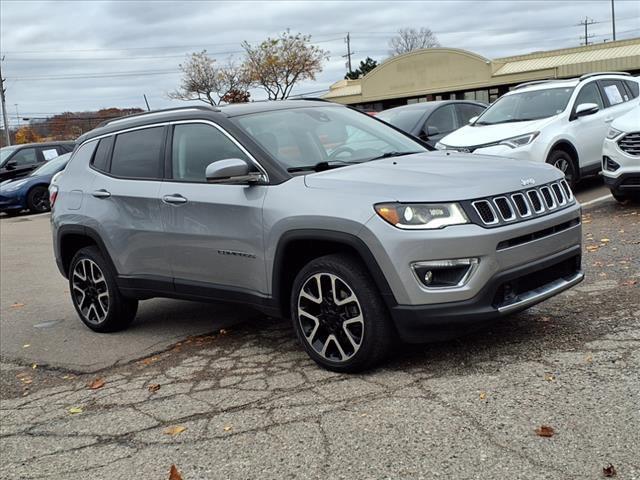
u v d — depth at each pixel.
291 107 5.67
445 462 3.29
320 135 5.41
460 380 4.19
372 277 4.30
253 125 5.26
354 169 4.80
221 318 6.44
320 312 4.60
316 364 4.81
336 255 4.49
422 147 5.76
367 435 3.66
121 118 6.47
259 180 4.89
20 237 14.40
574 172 10.54
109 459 3.83
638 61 37.31
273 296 4.85
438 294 4.11
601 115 10.98
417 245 4.10
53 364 5.74
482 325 4.24
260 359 5.12
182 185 5.42
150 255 5.70
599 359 4.26
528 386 3.99
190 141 5.49
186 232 5.34
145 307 7.22
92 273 6.38
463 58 43.53
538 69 40.41
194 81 48.75
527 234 4.34
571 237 4.71
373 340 4.33
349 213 4.30
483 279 4.13
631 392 3.77
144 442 3.98
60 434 4.28
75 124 44.94
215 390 4.62
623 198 9.69
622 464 3.10
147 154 5.85
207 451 3.75
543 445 3.33
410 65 45.91
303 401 4.21
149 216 5.64
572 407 3.67
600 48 40.88
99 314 6.41
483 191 4.25
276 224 4.66
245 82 48.88
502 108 11.27
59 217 6.53
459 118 12.68
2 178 20.61
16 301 8.42
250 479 3.39
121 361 5.57
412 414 3.82
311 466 3.43
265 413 4.12
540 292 4.46
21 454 4.07
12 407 4.89
